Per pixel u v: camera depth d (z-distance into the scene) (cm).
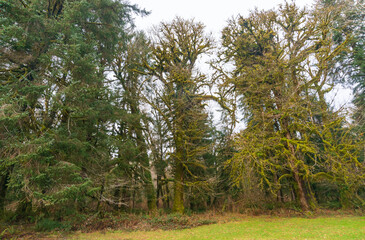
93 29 1459
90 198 1483
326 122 1492
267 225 1303
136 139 1875
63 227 1212
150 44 1925
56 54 1092
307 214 1541
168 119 1789
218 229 1270
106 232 1228
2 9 996
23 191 912
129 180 1648
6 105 855
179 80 1764
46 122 1197
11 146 873
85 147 1194
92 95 1175
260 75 1644
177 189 1728
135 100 1858
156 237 1114
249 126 1532
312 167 1409
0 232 1052
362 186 1703
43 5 1204
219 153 2067
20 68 1165
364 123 1530
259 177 1844
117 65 1958
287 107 1441
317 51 1612
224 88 1769
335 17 1652
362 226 1116
